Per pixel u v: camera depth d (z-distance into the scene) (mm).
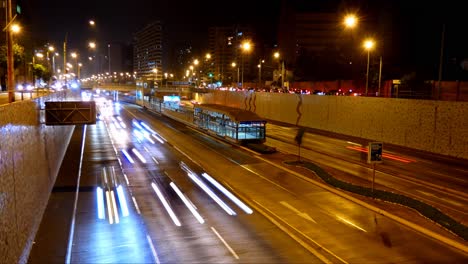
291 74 122500
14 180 17734
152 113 96750
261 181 31672
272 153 42750
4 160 16250
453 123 39844
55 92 40062
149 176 33812
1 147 15945
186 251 19062
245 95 87250
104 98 154250
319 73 121750
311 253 18719
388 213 23344
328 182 30078
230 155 42625
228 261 17938
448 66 74312
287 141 50750
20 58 65625
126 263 17891
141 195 28328
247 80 186125
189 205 26016
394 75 80938
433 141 42125
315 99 62469
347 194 27297
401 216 22750
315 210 24688
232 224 22578
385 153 41906
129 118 84812
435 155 40656
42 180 25625
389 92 62969
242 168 36312
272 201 26578
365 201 25578
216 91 105312
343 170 34375
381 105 49188
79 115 30625
